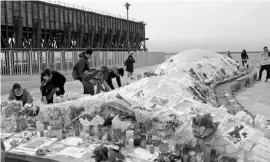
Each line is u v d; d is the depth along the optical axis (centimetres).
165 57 3812
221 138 355
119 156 350
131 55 1599
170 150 368
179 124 405
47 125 504
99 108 473
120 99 452
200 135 354
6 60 1286
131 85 583
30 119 519
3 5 2228
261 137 349
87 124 454
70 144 416
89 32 3534
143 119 433
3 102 537
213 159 339
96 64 2377
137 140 404
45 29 2747
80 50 2477
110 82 904
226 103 692
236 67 1330
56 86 690
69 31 3095
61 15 2984
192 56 1109
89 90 723
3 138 449
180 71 895
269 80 1428
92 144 412
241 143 344
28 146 412
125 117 439
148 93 512
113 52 2633
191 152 356
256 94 967
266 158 327
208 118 355
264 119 381
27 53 1484
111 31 4012
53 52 1822
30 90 1205
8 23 2289
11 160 389
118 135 413
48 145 414
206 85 885
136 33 4841
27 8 2477
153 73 1011
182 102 464
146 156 368
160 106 448
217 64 1147
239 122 371
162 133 419
